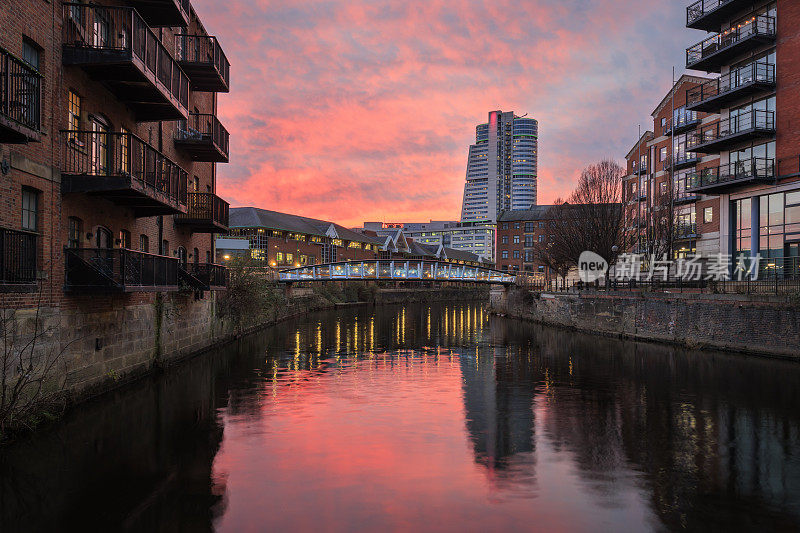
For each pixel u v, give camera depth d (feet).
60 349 37.96
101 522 22.88
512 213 307.99
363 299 256.93
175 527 22.39
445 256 418.31
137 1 50.08
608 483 27.55
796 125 77.10
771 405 44.45
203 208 67.21
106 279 40.78
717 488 26.86
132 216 52.90
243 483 27.32
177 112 52.90
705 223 105.50
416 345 92.99
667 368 63.16
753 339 68.69
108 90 46.78
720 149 91.71
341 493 26.11
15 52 33.12
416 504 24.85
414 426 38.63
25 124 29.63
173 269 52.80
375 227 459.32
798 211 77.71
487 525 22.70
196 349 71.05
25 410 33.14
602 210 124.77
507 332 118.83
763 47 82.69
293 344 90.33
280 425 38.47
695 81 120.37
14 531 22.03
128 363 49.80
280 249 236.02
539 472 29.14
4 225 32.30
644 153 143.54
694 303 79.66
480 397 49.06
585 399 48.06
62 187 39.09
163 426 37.63
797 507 24.59
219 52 69.36
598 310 109.40
